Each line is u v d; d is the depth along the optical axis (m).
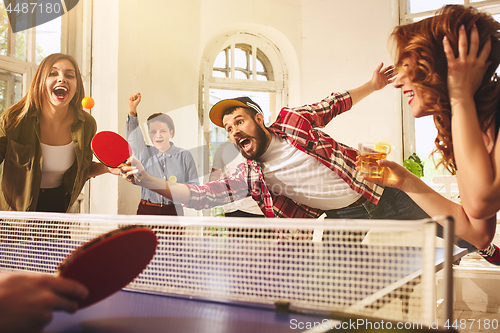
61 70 2.62
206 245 1.04
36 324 0.42
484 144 0.78
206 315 0.62
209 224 0.79
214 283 0.81
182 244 1.02
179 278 0.81
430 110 0.89
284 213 1.76
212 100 4.11
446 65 0.85
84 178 2.79
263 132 1.67
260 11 4.00
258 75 4.29
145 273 0.88
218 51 4.04
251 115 1.68
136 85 3.22
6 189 2.35
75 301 0.49
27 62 2.82
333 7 4.04
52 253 1.15
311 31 4.12
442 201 0.95
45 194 2.58
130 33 3.17
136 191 3.22
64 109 2.65
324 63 4.07
